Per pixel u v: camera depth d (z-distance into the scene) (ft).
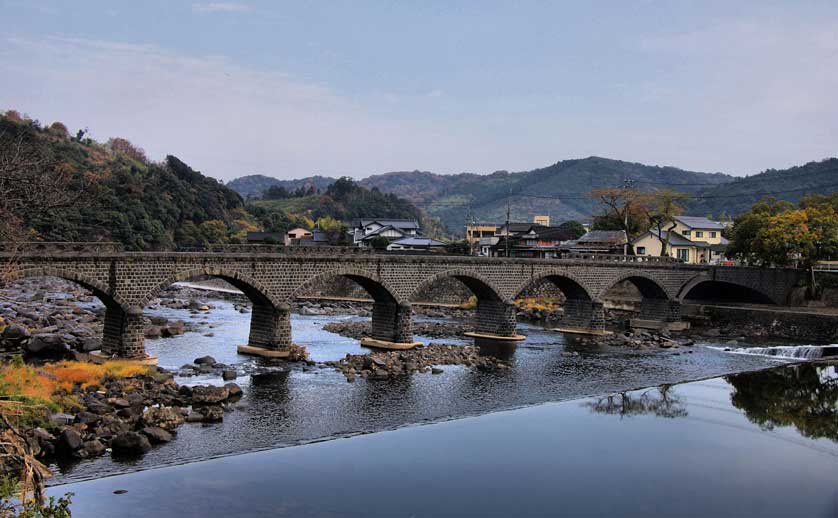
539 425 134.92
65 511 73.67
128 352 190.08
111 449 120.98
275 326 216.95
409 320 247.09
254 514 85.76
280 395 167.63
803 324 286.66
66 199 164.35
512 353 245.04
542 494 95.45
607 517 88.28
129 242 465.88
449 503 91.09
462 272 264.93
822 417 148.05
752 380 193.26
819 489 101.14
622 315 355.77
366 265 237.66
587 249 433.48
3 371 132.57
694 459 114.21
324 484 97.35
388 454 112.78
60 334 215.10
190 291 463.01
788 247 334.65
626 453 116.47
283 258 217.77
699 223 473.26
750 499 96.48
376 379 189.88
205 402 155.74
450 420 141.59
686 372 212.84
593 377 202.39
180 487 95.50
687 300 372.99
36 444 111.65
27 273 172.45
